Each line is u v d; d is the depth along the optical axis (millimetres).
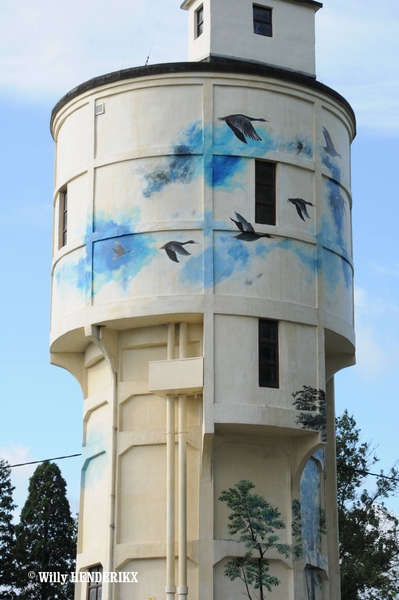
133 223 38188
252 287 37469
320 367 38062
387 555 56031
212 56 41500
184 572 36094
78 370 41688
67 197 40969
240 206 38031
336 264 39844
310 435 37750
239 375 36719
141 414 38594
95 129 39844
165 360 37375
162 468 37875
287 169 39000
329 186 40188
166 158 38375
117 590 37281
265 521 36750
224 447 37719
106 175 39250
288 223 38562
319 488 41219
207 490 36969
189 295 37094
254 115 38844
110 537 37750
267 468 38062
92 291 38562
